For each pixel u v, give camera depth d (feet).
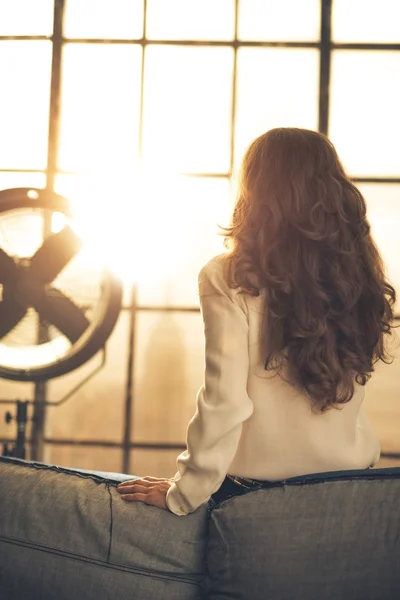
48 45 14.46
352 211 5.05
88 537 4.88
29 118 14.48
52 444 14.03
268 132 5.17
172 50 14.30
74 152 14.40
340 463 4.95
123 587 4.78
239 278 4.85
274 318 4.82
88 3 14.40
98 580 4.80
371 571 4.55
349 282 4.87
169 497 4.93
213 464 4.73
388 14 14.06
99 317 10.59
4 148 14.51
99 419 14.03
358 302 5.00
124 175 14.32
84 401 14.06
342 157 14.10
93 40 14.37
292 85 14.14
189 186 14.25
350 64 14.10
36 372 10.46
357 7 14.10
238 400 4.75
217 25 14.25
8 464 5.41
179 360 13.99
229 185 14.17
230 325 4.84
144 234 14.21
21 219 10.64
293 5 14.15
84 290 10.88
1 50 14.52
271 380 4.91
